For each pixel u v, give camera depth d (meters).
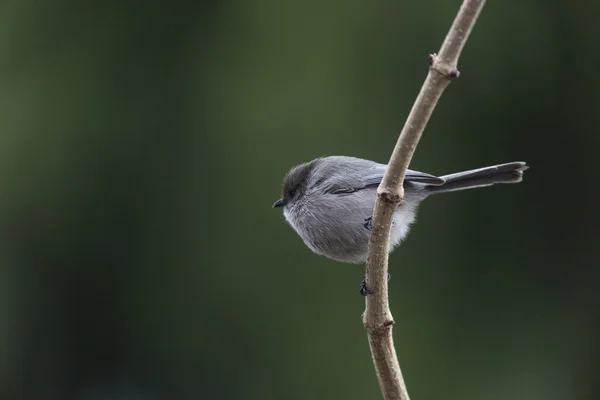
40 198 13.21
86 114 13.50
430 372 12.81
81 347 13.52
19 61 13.71
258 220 13.06
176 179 13.43
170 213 13.38
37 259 13.38
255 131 13.26
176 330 13.24
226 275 13.06
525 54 13.49
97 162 13.42
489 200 13.62
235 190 13.18
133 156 13.52
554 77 13.52
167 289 13.28
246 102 13.45
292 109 13.29
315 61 13.52
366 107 13.36
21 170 13.18
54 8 13.92
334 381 12.56
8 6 13.92
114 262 13.47
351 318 12.72
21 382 13.45
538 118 13.56
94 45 13.88
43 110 13.42
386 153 13.13
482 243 13.54
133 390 13.45
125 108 13.66
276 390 12.73
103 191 13.41
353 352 12.62
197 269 13.19
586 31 13.55
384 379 6.07
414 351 12.88
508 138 13.56
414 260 13.31
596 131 13.55
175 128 13.64
